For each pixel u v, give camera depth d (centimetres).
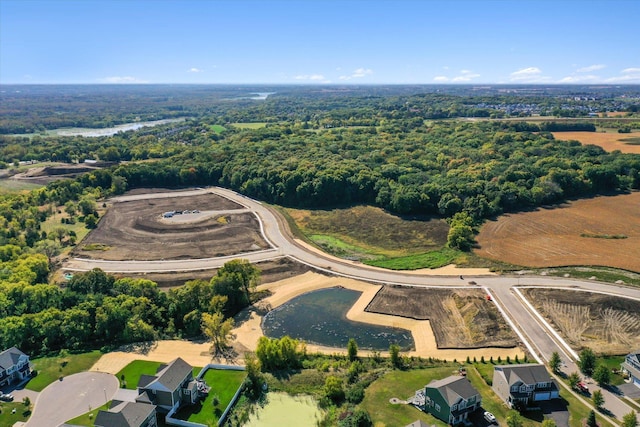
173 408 6406
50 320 8269
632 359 7069
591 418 5928
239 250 12612
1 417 6331
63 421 6259
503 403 6444
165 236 13650
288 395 6844
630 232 12962
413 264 11600
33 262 10656
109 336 8488
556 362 7138
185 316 8825
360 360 7662
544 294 9681
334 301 9956
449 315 9169
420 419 6141
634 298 9331
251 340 8531
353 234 13900
